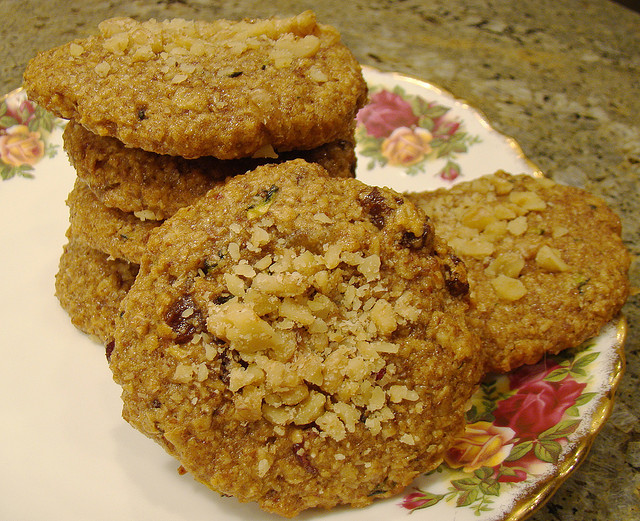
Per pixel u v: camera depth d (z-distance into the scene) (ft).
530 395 0.54
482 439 0.52
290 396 0.45
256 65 0.52
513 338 0.55
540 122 0.89
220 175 0.53
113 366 0.47
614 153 0.85
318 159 0.56
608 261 0.58
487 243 0.59
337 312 0.47
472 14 1.06
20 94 0.77
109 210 0.55
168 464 0.52
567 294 0.56
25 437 0.54
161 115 0.49
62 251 0.68
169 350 0.45
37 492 0.50
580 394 0.52
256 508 0.49
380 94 0.82
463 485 0.48
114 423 0.55
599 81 0.95
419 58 0.98
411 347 0.48
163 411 0.45
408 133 0.79
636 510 0.54
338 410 0.45
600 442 0.58
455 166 0.76
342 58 0.55
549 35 1.02
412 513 0.47
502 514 0.45
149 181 0.53
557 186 0.65
